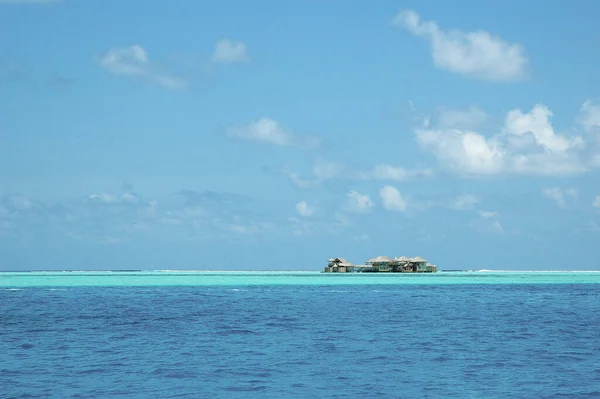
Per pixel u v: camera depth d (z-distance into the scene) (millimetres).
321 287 177750
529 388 41656
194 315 90625
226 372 46688
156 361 51188
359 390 41094
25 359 52125
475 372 46969
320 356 53844
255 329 73312
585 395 39750
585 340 64625
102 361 51125
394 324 79000
